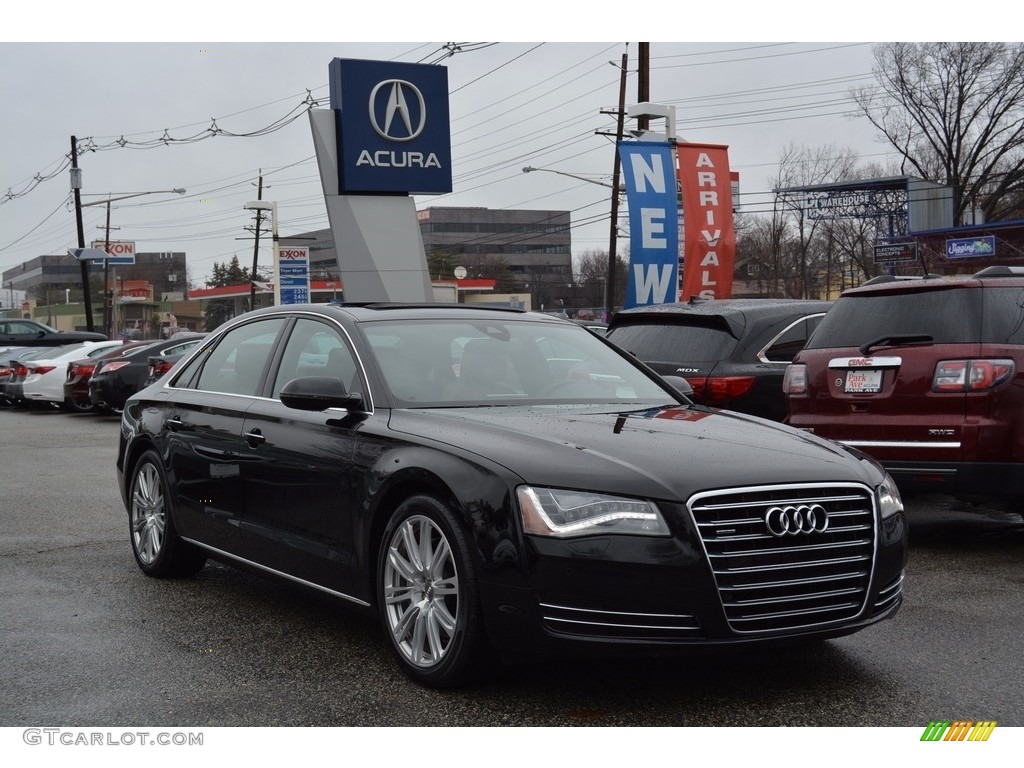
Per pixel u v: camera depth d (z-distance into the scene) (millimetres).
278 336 5633
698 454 4055
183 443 5906
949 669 4434
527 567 3785
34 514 8727
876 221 58188
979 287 6730
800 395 7395
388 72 28312
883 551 4105
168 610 5500
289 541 4984
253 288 65438
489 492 3932
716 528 3783
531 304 106938
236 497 5422
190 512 5840
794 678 4305
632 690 4152
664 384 5570
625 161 18688
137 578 6277
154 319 116125
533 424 4410
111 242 113562
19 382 23062
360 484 4520
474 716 3881
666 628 3717
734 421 4762
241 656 4680
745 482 3869
